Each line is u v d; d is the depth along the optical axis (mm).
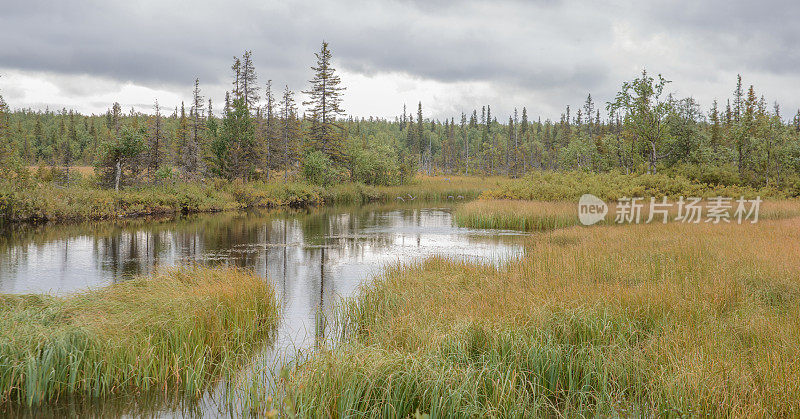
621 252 12227
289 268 13617
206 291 8031
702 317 6738
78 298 7477
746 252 11156
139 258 14984
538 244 15578
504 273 10188
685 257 11141
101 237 19672
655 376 5031
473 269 10688
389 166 61469
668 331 6027
